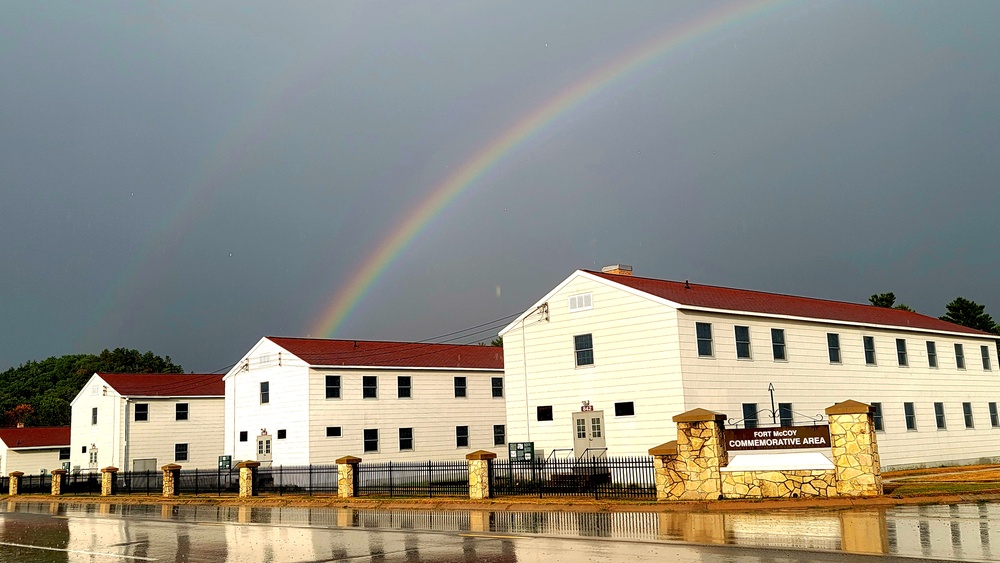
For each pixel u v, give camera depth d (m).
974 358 48.91
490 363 56.00
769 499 23.17
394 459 49.12
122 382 60.72
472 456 29.03
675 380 33.31
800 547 15.47
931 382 45.06
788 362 37.72
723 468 23.97
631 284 36.59
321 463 46.16
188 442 60.41
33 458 65.94
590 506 25.22
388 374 50.03
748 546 15.88
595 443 35.75
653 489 27.17
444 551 17.22
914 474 35.28
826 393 39.00
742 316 36.31
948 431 45.12
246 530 23.88
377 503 30.62
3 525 29.33
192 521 27.98
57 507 39.72
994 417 48.97
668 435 33.28
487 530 20.84
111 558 18.72
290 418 47.53
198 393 61.31
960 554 14.06
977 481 28.30
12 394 118.31
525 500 27.28
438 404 52.00
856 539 16.17
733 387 35.06
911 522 18.28
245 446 50.31
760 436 23.91
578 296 37.31
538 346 38.47
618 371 35.38
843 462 22.83
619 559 14.90
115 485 46.16
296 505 33.22
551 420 37.44
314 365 46.88
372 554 17.38
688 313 34.16
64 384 117.81
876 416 41.06
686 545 16.38
